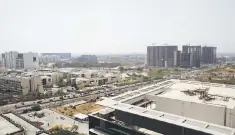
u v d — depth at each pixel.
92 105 118.88
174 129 34.00
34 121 91.69
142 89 58.09
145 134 38.09
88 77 196.62
